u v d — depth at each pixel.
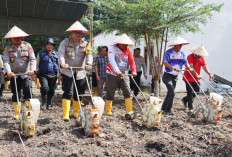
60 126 4.89
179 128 5.07
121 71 5.75
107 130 4.75
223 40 12.44
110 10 8.46
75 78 5.49
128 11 8.30
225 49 12.47
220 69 12.45
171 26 7.96
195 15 7.79
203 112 5.69
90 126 4.23
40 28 15.70
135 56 9.34
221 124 5.49
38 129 4.65
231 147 3.96
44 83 6.78
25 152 3.68
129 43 5.46
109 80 5.89
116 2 7.84
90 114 4.25
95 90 9.02
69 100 5.44
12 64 5.41
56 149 3.79
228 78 12.47
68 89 5.36
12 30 5.26
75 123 4.92
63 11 11.37
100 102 4.32
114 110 7.05
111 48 5.64
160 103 4.87
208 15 8.10
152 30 8.41
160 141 4.03
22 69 5.49
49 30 16.31
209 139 4.38
